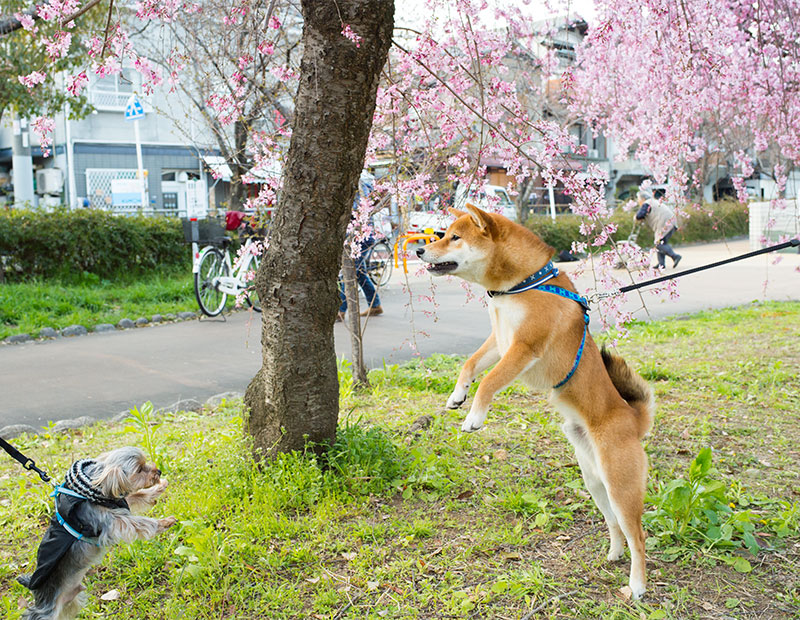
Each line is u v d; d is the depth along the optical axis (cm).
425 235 812
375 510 440
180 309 1248
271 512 418
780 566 379
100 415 675
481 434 589
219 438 538
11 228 1323
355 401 685
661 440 578
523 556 390
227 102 681
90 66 623
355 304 732
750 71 803
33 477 499
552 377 373
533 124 643
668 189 866
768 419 630
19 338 1020
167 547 382
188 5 688
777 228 2212
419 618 331
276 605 338
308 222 452
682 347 941
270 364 470
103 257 1434
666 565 382
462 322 1166
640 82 945
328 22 425
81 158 2669
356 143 450
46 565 299
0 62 1325
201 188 2794
